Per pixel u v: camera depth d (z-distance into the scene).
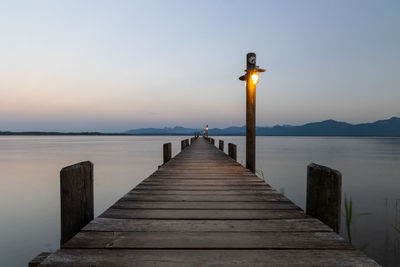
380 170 19.72
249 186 3.46
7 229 7.11
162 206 2.46
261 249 1.53
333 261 1.38
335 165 23.17
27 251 5.65
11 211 8.87
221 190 3.21
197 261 1.37
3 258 5.31
